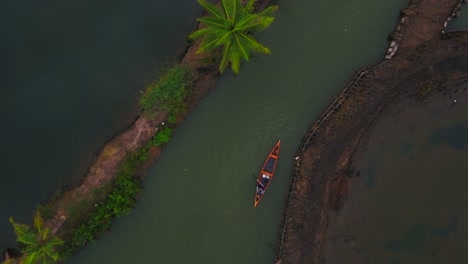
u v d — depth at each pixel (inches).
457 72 1107.9
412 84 1100.5
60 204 1057.5
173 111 1067.3
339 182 1103.6
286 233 1053.2
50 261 1049.5
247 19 838.5
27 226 971.3
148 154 1081.4
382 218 1110.4
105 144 1071.6
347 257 1101.7
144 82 1083.9
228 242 1093.8
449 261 1110.4
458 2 1110.4
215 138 1103.6
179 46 1092.5
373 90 1078.4
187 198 1101.7
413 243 1112.2
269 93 1112.2
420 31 1111.6
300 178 1061.1
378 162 1114.1
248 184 1095.6
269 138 1101.7
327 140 1068.5
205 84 1089.4
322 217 1090.1
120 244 1091.9
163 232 1097.4
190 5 1111.0
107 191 1062.4
